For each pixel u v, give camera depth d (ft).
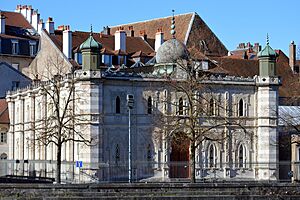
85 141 306.76
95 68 329.31
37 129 360.28
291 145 378.12
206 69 388.16
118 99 335.67
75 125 324.39
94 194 239.30
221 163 350.23
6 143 438.81
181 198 234.17
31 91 398.83
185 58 357.20
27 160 381.60
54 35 456.04
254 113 357.00
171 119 336.90
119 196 233.76
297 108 401.90
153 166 338.34
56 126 310.04
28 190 236.63
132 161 336.08
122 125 335.67
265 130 354.13
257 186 252.42
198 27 500.33
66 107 306.55
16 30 515.91
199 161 346.13
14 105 433.89
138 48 460.55
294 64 504.43
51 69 440.86
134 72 362.74
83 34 445.37
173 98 343.26
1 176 369.71
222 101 351.46
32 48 509.35
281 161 361.92
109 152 331.98
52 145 370.73
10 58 500.74
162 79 341.41
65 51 431.84
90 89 328.49
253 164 353.51
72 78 327.26
